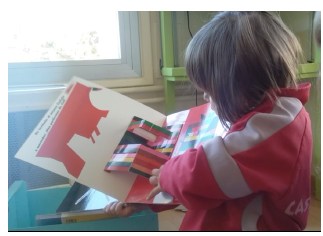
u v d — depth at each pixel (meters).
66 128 0.59
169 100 1.24
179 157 0.50
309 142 0.51
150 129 0.67
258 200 0.49
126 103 0.69
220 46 0.52
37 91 1.03
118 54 1.25
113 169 0.57
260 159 0.45
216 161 0.44
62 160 0.56
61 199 0.82
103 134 0.62
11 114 1.01
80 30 1.20
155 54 1.28
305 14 1.16
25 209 0.76
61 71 1.16
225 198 0.45
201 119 0.67
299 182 0.49
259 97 0.50
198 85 0.56
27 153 0.54
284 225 0.50
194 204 0.45
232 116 0.52
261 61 0.50
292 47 0.56
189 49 0.57
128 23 1.24
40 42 1.15
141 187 0.58
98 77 1.22
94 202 0.65
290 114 0.50
